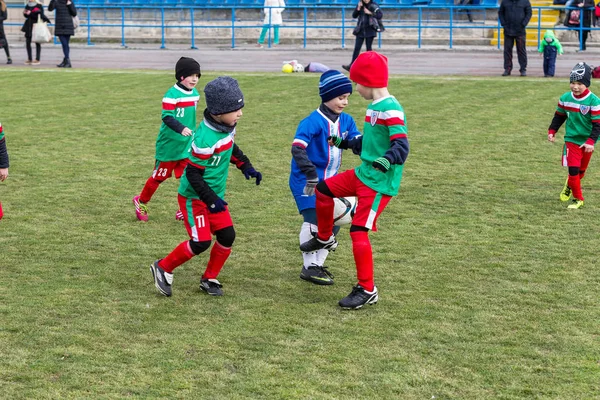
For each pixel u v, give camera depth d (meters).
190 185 6.89
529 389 5.39
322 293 7.21
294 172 7.50
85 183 11.12
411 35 34.84
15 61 28.28
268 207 9.98
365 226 6.77
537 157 12.73
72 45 34.66
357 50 25.78
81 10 38.06
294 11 37.09
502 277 7.54
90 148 13.38
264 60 28.31
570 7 29.92
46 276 7.54
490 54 29.86
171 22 37.19
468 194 10.56
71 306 6.81
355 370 5.67
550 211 9.80
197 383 5.47
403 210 9.81
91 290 7.19
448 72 24.08
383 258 8.07
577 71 9.70
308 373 5.62
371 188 6.75
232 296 7.11
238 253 8.29
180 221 9.47
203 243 6.95
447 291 7.19
